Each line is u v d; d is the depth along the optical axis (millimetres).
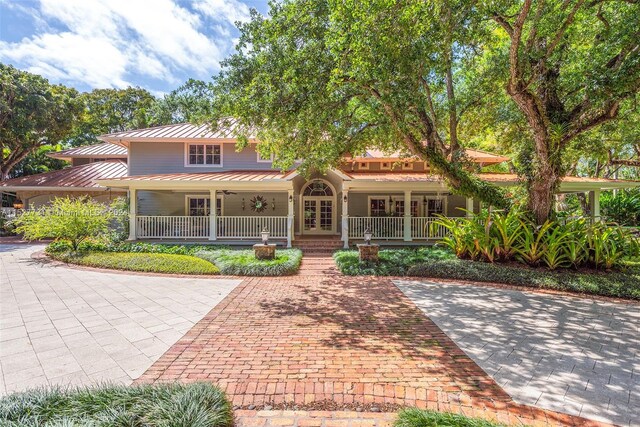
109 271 9297
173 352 4074
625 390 3234
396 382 3371
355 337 4586
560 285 7238
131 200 13547
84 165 19594
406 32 5711
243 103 7879
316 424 2750
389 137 11383
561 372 3588
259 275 8852
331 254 12492
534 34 7262
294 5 7426
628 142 13859
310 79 7578
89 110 31672
